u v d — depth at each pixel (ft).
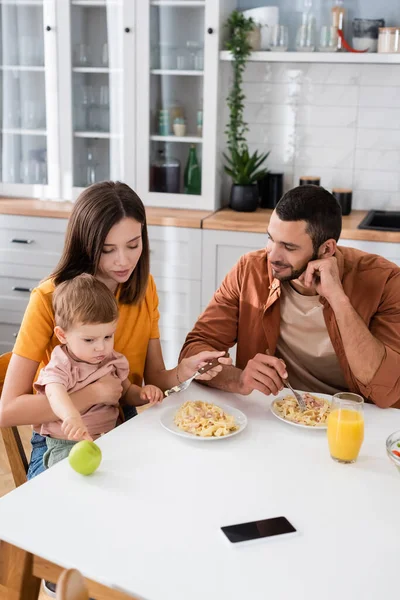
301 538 3.74
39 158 12.51
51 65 11.97
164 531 3.77
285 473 4.46
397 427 5.27
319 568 3.50
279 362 5.60
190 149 11.73
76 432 4.82
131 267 5.76
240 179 11.75
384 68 11.53
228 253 10.96
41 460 5.70
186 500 4.09
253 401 5.68
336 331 6.04
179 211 11.77
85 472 4.30
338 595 3.30
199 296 11.30
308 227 5.73
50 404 5.23
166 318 11.59
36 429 5.81
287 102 12.07
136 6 11.33
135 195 5.79
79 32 11.80
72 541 3.66
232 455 4.68
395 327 6.00
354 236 10.34
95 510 3.95
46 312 5.62
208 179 11.73
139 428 5.05
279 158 12.35
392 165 11.91
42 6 11.84
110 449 4.69
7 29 12.11
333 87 11.81
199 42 11.27
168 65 11.52
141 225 5.77
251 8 11.91
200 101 11.53
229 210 12.01
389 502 4.16
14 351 5.61
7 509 3.93
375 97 11.69
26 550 3.63
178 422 5.08
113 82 11.83
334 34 11.03
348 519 3.95
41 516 3.88
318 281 5.98
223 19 11.27
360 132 11.90
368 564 3.54
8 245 11.98
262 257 6.54
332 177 12.22
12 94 12.37
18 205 11.93
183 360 6.10
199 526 3.82
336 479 4.41
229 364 5.81
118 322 6.12
